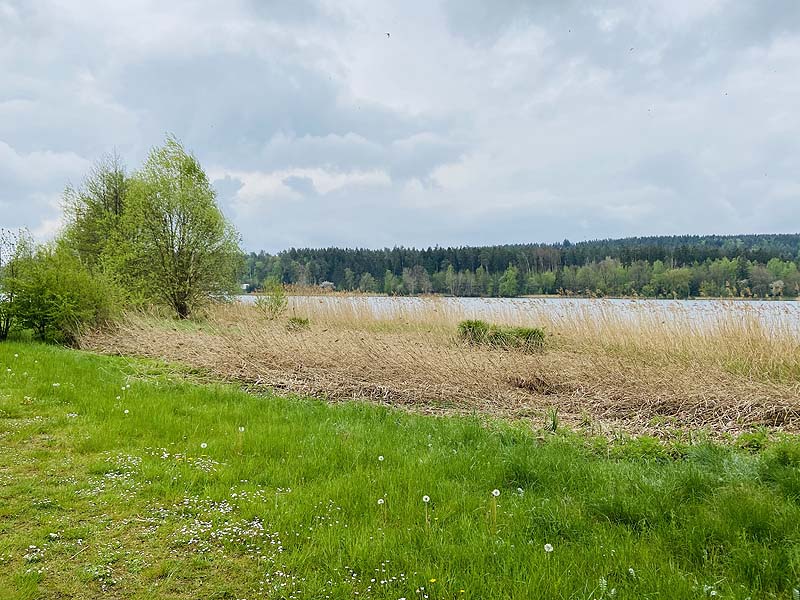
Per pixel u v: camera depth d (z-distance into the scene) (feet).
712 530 11.10
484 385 28.04
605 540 11.03
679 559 10.40
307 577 9.91
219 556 10.71
